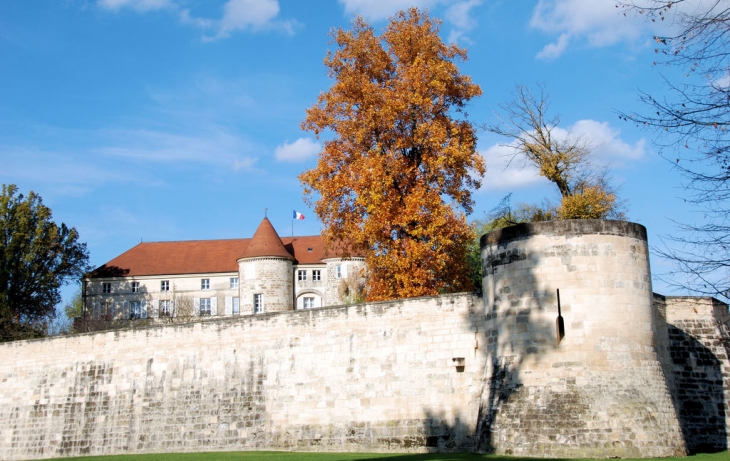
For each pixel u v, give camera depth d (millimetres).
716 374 26656
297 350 29484
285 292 73188
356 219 36156
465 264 36000
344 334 28688
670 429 21578
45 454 34062
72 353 34656
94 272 77188
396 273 34500
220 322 31391
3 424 35562
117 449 32312
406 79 36188
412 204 34219
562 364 21828
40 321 62438
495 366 23438
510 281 23203
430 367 26969
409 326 27609
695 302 27266
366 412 27688
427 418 26641
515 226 23344
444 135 35125
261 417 29594
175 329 32281
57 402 34469
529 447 21406
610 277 22297
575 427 20984
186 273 76500
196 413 30922
